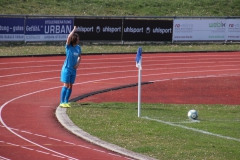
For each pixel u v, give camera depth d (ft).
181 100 152.97
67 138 99.91
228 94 167.02
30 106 133.28
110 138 99.30
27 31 275.18
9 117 118.21
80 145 94.79
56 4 376.89
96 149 92.32
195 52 284.82
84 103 138.72
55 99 145.69
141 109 132.46
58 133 104.06
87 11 372.99
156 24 302.66
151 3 405.59
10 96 147.13
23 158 84.43
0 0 360.89
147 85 179.52
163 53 276.41
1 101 138.31
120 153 89.61
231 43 320.29
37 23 277.03
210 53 285.02
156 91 167.73
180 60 254.06
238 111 136.15
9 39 270.87
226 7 416.87
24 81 177.06
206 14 398.21
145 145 94.53
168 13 390.01
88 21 287.89
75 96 153.28
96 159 85.66
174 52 279.90
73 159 85.15
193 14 394.32
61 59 240.32
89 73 203.41
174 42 308.19
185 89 174.09
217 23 316.19
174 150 91.40
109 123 112.37
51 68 212.02
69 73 130.21
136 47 289.12
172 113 129.18
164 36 305.32
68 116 118.93
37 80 180.45
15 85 167.73
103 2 394.32
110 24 293.02
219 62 253.65
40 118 118.83
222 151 91.91
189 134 104.42
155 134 103.35
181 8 403.75
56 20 281.74
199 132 106.93
